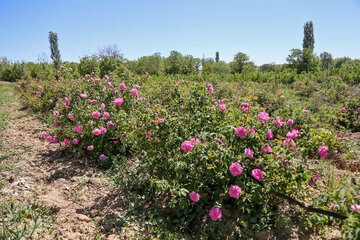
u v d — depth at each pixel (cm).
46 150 404
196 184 246
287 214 252
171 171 260
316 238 223
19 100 865
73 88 496
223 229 229
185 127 288
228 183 246
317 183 302
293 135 251
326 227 235
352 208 187
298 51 2819
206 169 241
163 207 266
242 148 250
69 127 407
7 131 498
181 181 253
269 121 343
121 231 229
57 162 362
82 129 370
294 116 464
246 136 238
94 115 360
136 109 381
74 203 267
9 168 332
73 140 362
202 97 332
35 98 704
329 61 3247
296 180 240
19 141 440
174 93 423
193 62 3703
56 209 254
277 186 244
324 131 248
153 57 3503
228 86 871
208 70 3762
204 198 243
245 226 229
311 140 255
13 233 191
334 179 306
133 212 254
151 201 278
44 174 323
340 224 212
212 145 249
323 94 739
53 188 295
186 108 330
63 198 274
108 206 265
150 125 281
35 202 258
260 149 251
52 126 521
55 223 234
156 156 283
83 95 415
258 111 329
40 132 498
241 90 872
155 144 282
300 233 229
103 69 1470
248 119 253
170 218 250
